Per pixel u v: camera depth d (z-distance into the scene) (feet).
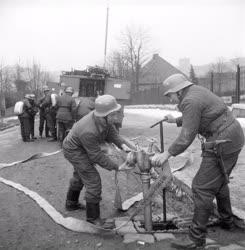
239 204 18.11
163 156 14.73
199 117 14.26
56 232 16.79
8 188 24.50
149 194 15.83
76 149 16.69
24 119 47.96
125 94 52.95
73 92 47.09
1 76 103.81
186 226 16.76
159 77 184.03
